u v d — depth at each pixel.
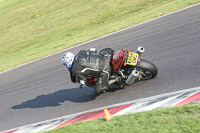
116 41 42.69
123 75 24.81
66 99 28.81
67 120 23.23
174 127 15.23
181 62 27.62
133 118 17.92
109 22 58.50
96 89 24.45
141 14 55.47
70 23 66.81
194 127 14.72
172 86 23.19
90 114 23.00
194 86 21.81
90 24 61.56
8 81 42.34
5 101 34.25
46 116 26.34
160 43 35.34
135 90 24.80
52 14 78.81
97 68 23.88
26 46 62.06
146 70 24.55
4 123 27.92
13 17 89.25
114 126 17.41
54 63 43.19
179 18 42.75
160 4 58.69
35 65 45.84
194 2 48.91
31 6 94.69
